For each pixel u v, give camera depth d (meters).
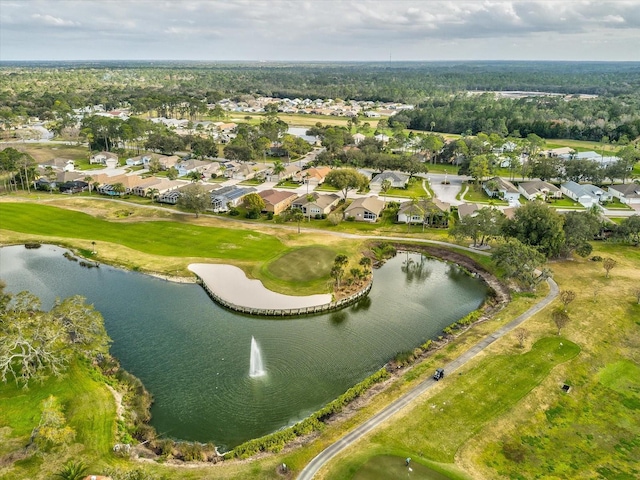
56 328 59.66
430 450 48.44
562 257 99.50
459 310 82.69
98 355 64.88
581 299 80.94
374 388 59.97
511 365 62.59
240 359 67.00
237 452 49.25
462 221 107.94
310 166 191.38
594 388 58.69
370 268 98.81
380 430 51.34
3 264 99.19
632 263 96.38
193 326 75.69
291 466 46.69
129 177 155.50
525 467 46.59
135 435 51.88
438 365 63.25
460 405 55.12
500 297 85.75
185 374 63.38
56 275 93.94
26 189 154.00
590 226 104.19
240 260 99.31
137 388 59.59
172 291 87.62
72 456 47.09
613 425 52.56
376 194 155.62
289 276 91.06
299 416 55.78
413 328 76.44
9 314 63.34
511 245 87.44
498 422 52.44
